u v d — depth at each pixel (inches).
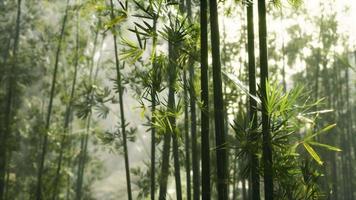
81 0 362.0
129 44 126.9
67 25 414.0
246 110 269.4
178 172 265.3
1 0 457.4
